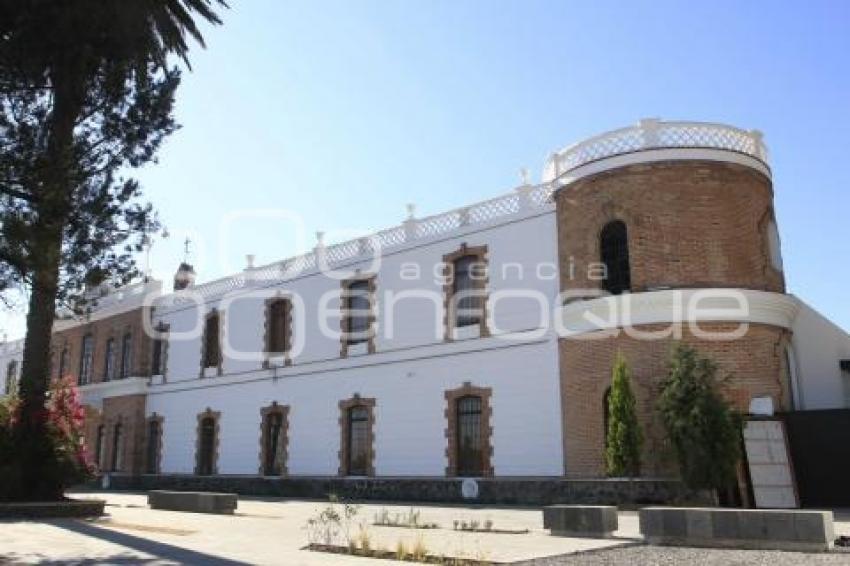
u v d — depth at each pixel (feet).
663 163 71.92
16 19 40.34
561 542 43.24
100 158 51.11
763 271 72.38
